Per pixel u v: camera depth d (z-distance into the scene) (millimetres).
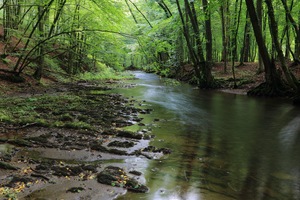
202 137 8438
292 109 13508
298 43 22469
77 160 6062
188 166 5961
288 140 8289
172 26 20281
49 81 22266
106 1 13367
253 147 7555
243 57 29844
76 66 28953
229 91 20828
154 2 23453
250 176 5520
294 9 21047
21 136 7383
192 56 22703
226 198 4555
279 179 5410
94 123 9328
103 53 19938
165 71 14820
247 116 11797
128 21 14430
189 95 18375
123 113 11359
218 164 6148
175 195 4602
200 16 21375
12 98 13094
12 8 20031
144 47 13852
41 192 4488
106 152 6633
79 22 17781
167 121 10500
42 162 5691
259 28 17281
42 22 17469
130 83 26344
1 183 4648
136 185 4855
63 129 8281
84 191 4598
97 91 19125
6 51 20484
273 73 17891
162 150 6891
